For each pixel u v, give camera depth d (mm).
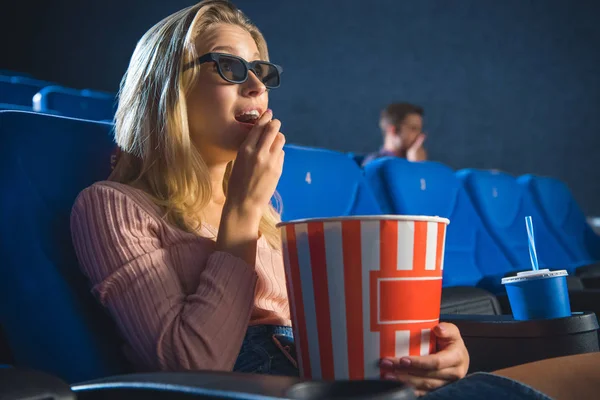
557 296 1132
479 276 2453
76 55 6730
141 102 1149
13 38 6707
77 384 731
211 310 909
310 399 556
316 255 748
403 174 2289
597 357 906
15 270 1013
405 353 749
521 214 3070
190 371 708
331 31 6539
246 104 1129
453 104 6301
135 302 934
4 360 1063
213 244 1072
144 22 6688
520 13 6113
